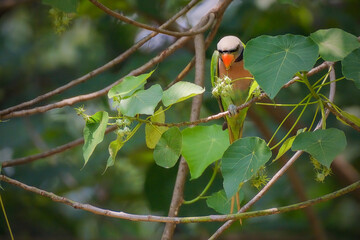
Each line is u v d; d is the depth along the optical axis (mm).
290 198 11734
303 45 4895
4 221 11430
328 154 5000
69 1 6832
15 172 11211
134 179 12047
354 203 12398
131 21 6406
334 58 5023
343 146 4996
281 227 11719
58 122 11391
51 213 11820
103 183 12062
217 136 6285
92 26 11508
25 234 11586
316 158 5000
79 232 12023
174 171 9758
